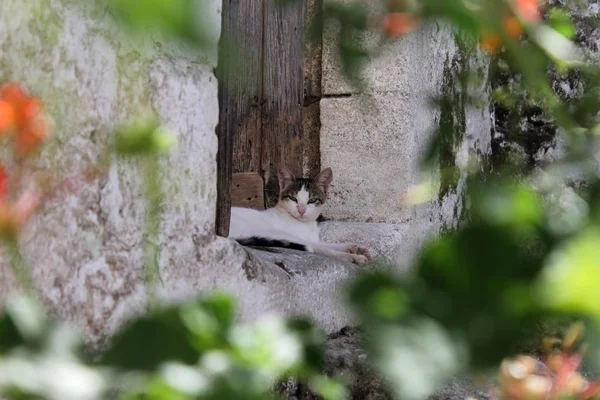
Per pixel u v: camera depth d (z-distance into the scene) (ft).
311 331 4.58
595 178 5.02
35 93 10.11
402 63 24.25
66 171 10.49
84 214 10.89
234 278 14.30
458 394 12.17
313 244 24.93
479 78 10.50
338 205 26.23
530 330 2.93
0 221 4.79
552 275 2.79
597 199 4.10
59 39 10.52
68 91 10.64
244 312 14.65
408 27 4.34
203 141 13.17
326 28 4.77
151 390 3.64
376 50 4.80
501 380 5.25
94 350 11.13
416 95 24.80
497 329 2.88
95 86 11.09
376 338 2.91
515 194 3.38
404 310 2.98
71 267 10.73
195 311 3.68
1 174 4.87
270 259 17.38
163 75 12.19
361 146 25.58
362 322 3.03
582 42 22.13
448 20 4.20
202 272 13.28
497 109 25.32
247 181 27.99
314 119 26.45
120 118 11.51
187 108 12.75
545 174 5.57
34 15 10.14
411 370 2.83
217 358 3.64
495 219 3.18
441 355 2.87
